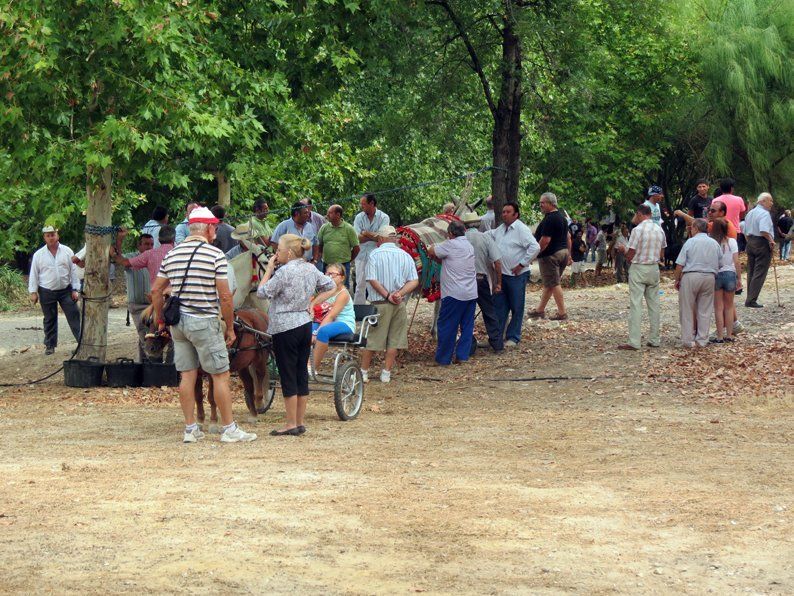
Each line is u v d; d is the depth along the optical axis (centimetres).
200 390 1198
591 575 651
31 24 1441
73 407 1392
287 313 1141
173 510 805
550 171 3847
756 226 2147
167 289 1123
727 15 3962
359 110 3388
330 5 1773
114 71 1542
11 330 2514
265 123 1864
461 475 934
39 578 645
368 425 1225
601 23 3828
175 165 1727
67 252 1995
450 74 2286
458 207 1998
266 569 661
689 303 1741
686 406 1324
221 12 1773
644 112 3972
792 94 3875
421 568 664
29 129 1520
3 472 957
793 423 1188
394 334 1575
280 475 934
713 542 718
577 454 1033
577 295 2692
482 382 1561
